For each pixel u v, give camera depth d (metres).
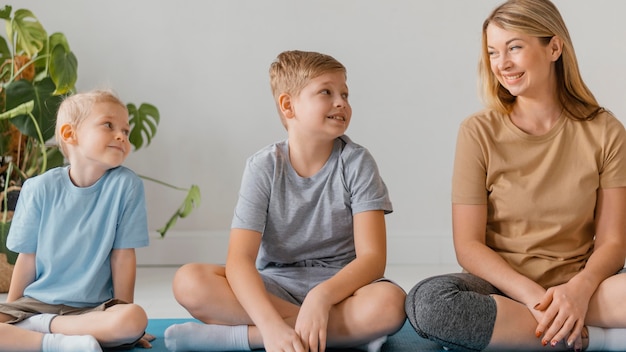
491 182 1.79
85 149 1.79
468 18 3.06
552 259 1.74
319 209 1.79
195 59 3.11
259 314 1.60
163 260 3.14
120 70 3.11
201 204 3.15
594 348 1.62
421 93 3.08
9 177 2.59
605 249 1.71
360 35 3.07
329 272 1.79
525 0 1.73
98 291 1.79
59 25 3.11
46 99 2.60
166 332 1.66
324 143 1.78
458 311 1.58
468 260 1.74
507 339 1.59
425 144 3.09
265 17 3.09
